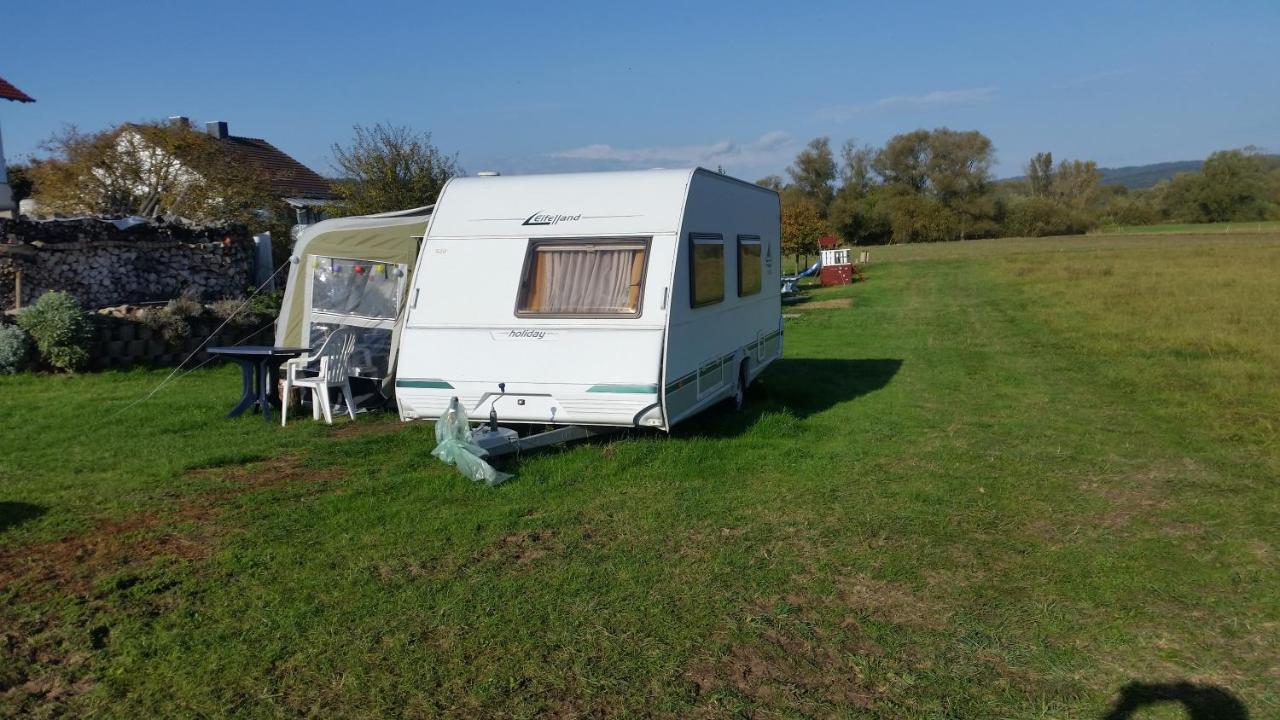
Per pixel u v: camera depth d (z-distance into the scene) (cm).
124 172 2209
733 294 923
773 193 1104
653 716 368
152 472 729
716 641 431
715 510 622
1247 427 862
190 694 388
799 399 1059
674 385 744
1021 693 384
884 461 754
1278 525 583
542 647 425
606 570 516
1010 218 6819
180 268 1689
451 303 780
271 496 663
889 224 6688
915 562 525
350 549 553
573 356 735
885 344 1608
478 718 368
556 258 769
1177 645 422
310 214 2584
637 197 783
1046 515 610
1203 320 1627
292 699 383
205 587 496
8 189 1986
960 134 6881
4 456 788
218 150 2306
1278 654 412
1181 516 604
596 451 770
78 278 1542
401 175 2109
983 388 1133
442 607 467
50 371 1269
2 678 401
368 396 1002
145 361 1338
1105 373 1202
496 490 671
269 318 1484
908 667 406
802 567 519
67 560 539
